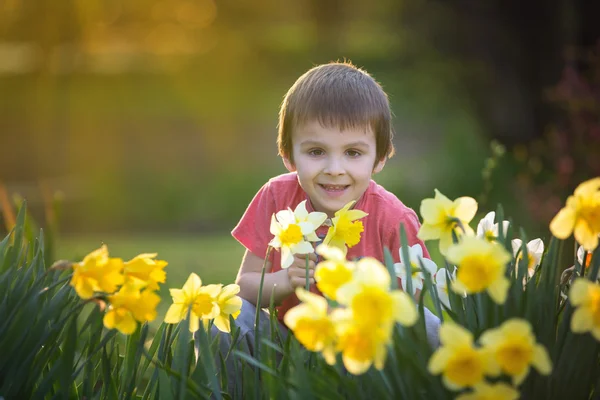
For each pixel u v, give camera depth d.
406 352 1.86
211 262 8.30
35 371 2.06
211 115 21.45
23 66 26.70
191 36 37.00
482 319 2.03
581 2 8.84
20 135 20.88
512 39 10.75
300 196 3.12
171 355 2.30
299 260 2.77
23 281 2.10
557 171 7.41
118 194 15.36
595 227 1.91
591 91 7.43
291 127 2.96
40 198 14.70
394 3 17.81
